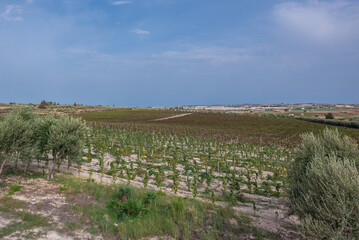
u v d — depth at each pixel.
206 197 14.60
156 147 33.38
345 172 7.69
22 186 13.44
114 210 11.12
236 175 21.19
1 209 10.21
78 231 9.11
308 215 8.14
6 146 13.95
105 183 15.93
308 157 11.53
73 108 136.75
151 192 12.48
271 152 30.23
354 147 10.72
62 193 12.84
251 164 24.84
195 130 57.53
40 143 16.12
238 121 91.06
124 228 9.45
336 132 11.82
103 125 65.94
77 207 11.11
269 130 62.75
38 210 10.50
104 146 28.14
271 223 10.81
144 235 9.23
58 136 15.12
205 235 9.29
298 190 9.34
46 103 139.12
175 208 11.26
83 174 18.41
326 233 7.29
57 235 8.67
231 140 42.94
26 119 17.86
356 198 7.14
